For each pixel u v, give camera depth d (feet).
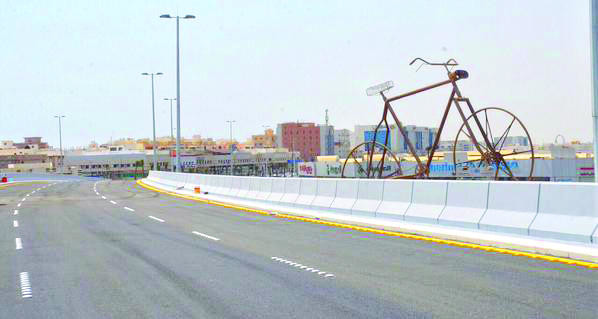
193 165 561.02
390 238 47.62
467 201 47.85
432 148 95.71
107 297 27.89
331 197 68.85
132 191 143.84
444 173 206.28
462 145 499.51
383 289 28.35
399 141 520.83
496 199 44.91
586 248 35.94
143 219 68.54
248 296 27.50
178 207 87.71
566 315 22.88
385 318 23.16
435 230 47.88
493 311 23.77
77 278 32.71
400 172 108.27
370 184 61.52
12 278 32.99
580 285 28.09
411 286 28.86
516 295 26.35
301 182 76.74
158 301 26.86
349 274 32.35
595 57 41.65
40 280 32.27
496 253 38.45
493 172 87.61
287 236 50.01
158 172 184.85
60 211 82.74
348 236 49.44
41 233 55.42
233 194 100.83
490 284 28.81
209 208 85.10
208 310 25.04
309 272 33.17
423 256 37.93
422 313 23.77
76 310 25.52
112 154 556.10
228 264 36.40
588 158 192.03
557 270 31.94
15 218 72.33
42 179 290.76
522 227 41.57
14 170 520.01
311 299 26.66
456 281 29.76
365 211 60.85
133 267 35.94
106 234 53.78
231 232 53.67
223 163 609.42
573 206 38.42
